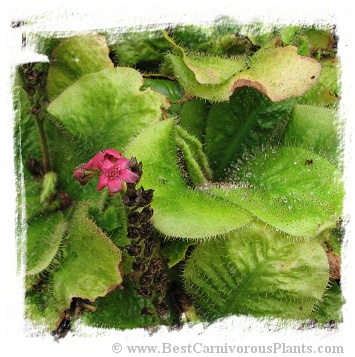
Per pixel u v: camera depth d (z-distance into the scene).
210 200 0.18
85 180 0.16
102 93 0.19
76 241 0.19
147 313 0.18
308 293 0.18
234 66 0.19
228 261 0.18
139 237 0.17
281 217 0.17
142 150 0.18
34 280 0.19
